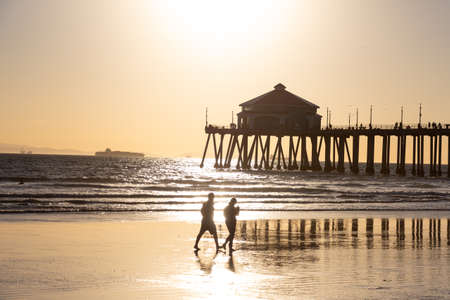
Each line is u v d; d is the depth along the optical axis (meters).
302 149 196.50
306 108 193.62
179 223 52.88
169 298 24.16
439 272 30.25
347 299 24.30
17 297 23.84
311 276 28.75
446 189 121.12
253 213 64.00
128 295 24.58
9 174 173.00
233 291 25.42
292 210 68.56
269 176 176.38
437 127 163.12
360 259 34.06
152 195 83.25
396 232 48.59
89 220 53.00
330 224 54.06
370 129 175.75
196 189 103.88
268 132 195.00
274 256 34.81
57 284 26.25
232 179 157.50
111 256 33.72
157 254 34.81
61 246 36.88
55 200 71.31
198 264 31.64
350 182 144.00
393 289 26.11
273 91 195.75
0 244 36.84
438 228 52.22
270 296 24.64
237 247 38.50
